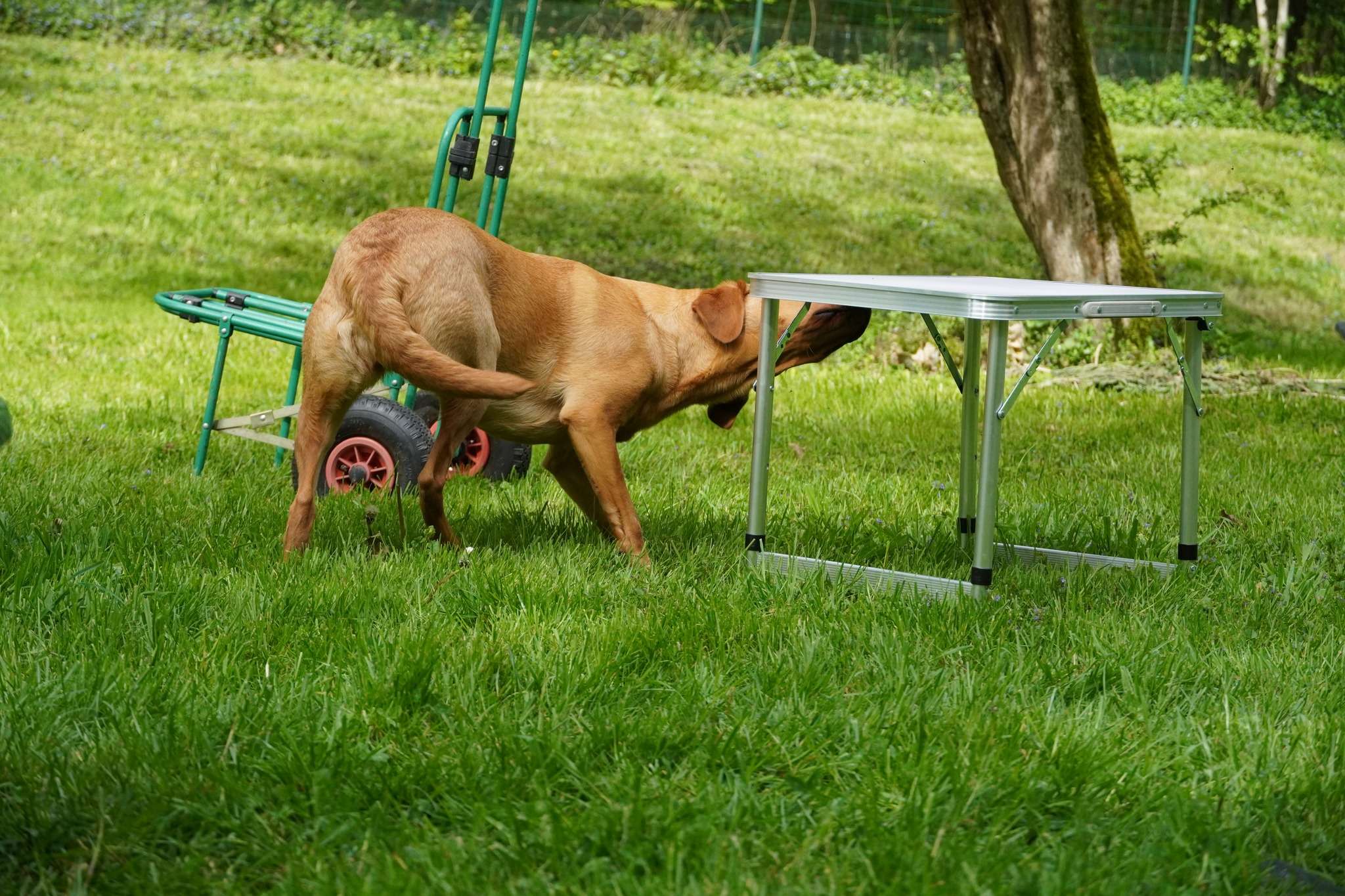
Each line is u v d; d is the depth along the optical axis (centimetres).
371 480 633
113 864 275
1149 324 1254
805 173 2028
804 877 264
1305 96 2777
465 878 264
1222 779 318
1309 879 275
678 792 307
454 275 469
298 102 2134
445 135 650
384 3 2644
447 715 345
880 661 386
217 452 745
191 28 2403
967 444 554
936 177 2080
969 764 315
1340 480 711
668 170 1981
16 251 1435
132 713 333
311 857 275
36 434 753
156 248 1504
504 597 446
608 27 2727
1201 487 697
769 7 2956
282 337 661
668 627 412
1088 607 470
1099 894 263
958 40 2767
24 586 435
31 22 2331
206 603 427
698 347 534
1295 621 453
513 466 703
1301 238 1953
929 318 543
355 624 416
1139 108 2600
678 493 668
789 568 498
